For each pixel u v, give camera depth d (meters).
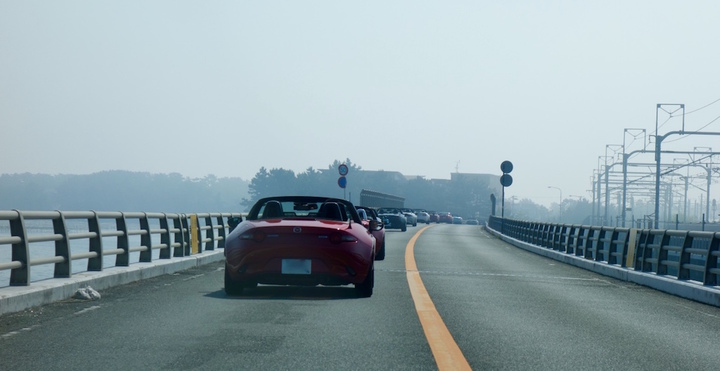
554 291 13.66
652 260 16.66
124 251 13.95
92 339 7.43
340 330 8.17
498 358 6.82
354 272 11.23
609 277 18.55
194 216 18.81
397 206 82.44
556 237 28.06
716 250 13.48
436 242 34.81
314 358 6.60
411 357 6.71
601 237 21.30
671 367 6.72
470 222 158.50
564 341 7.90
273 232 11.17
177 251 17.48
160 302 10.44
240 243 11.23
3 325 8.27
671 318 10.42
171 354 6.70
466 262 21.36
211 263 19.06
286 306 10.16
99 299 10.73
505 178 43.19
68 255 11.34
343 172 38.47
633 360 6.98
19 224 10.02
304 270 11.09
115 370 6.02
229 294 11.52
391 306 10.40
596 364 6.70
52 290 10.20
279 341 7.41
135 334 7.74
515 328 8.70
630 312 10.88
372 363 6.43
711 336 8.79
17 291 9.47
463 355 6.86
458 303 11.05
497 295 12.44
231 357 6.58
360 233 11.60
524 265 21.31
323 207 12.07
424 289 12.91
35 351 6.79
